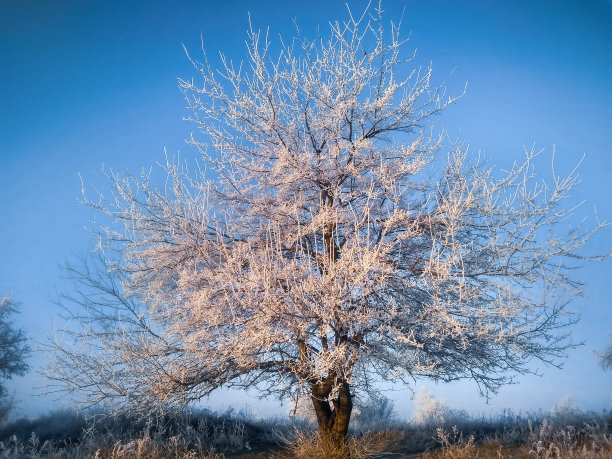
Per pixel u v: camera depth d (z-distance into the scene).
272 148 9.80
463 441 10.16
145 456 9.70
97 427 11.61
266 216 9.95
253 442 12.39
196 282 9.15
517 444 10.04
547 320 9.46
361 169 9.66
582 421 10.59
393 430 12.59
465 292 8.25
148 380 8.88
